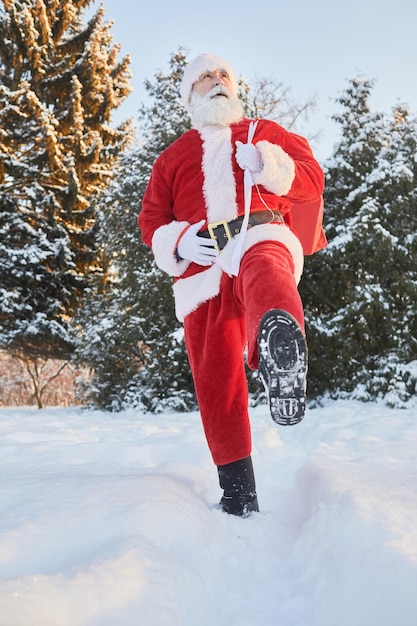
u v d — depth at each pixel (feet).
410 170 26.45
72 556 4.34
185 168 7.15
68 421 21.21
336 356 25.02
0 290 43.27
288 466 11.22
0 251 43.62
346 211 26.71
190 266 6.95
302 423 17.60
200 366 6.85
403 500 5.54
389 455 10.27
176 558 4.68
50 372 70.28
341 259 24.79
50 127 46.44
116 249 32.37
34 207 46.32
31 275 43.19
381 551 4.29
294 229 7.93
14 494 5.98
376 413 19.74
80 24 56.80
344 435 14.07
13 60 49.73
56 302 44.75
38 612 3.30
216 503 7.33
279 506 7.56
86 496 5.66
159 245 6.93
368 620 3.75
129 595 3.65
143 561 4.16
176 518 5.22
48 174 46.80
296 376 5.17
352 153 27.53
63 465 8.51
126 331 30.17
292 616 4.50
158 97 38.52
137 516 5.05
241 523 6.43
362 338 24.50
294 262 6.49
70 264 44.47
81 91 52.19
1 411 33.27
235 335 6.74
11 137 47.47
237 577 5.24
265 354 5.19
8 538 4.47
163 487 6.41
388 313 23.93
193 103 7.72
